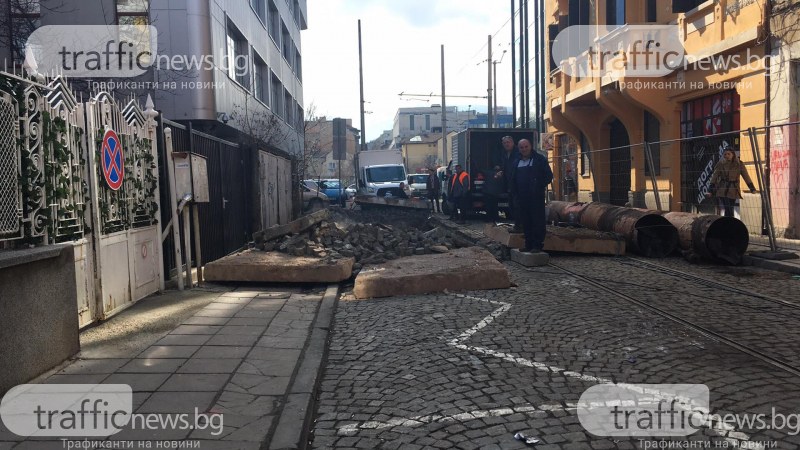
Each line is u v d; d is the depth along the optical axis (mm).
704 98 14156
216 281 8719
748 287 7945
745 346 5285
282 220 17719
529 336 5805
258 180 13633
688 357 5035
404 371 4984
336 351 5625
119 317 6543
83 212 5914
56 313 4797
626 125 16984
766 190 10016
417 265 8742
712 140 12023
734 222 9930
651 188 16203
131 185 7105
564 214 14344
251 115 20719
